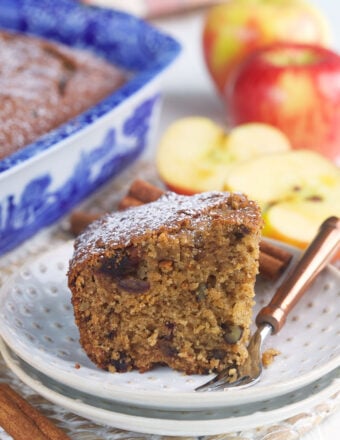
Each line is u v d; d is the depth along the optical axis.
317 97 0.83
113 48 0.88
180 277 0.63
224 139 0.82
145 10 1.05
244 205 0.64
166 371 0.64
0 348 0.63
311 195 0.75
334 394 0.63
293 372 0.62
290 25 0.90
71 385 0.60
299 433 0.61
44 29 0.91
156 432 0.60
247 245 0.62
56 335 0.65
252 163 0.77
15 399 0.62
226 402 0.59
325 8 1.08
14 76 0.82
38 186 0.73
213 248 0.62
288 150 0.81
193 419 0.59
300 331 0.65
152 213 0.64
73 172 0.76
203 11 1.09
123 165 0.82
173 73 0.98
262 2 0.92
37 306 0.66
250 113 0.85
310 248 0.67
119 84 0.86
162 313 0.63
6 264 0.73
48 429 0.61
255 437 0.61
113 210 0.79
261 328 0.64
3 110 0.78
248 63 0.85
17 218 0.73
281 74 0.83
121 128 0.79
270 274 0.68
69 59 0.85
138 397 0.59
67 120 0.81
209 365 0.63
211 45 0.92
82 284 0.63
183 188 0.77
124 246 0.62
